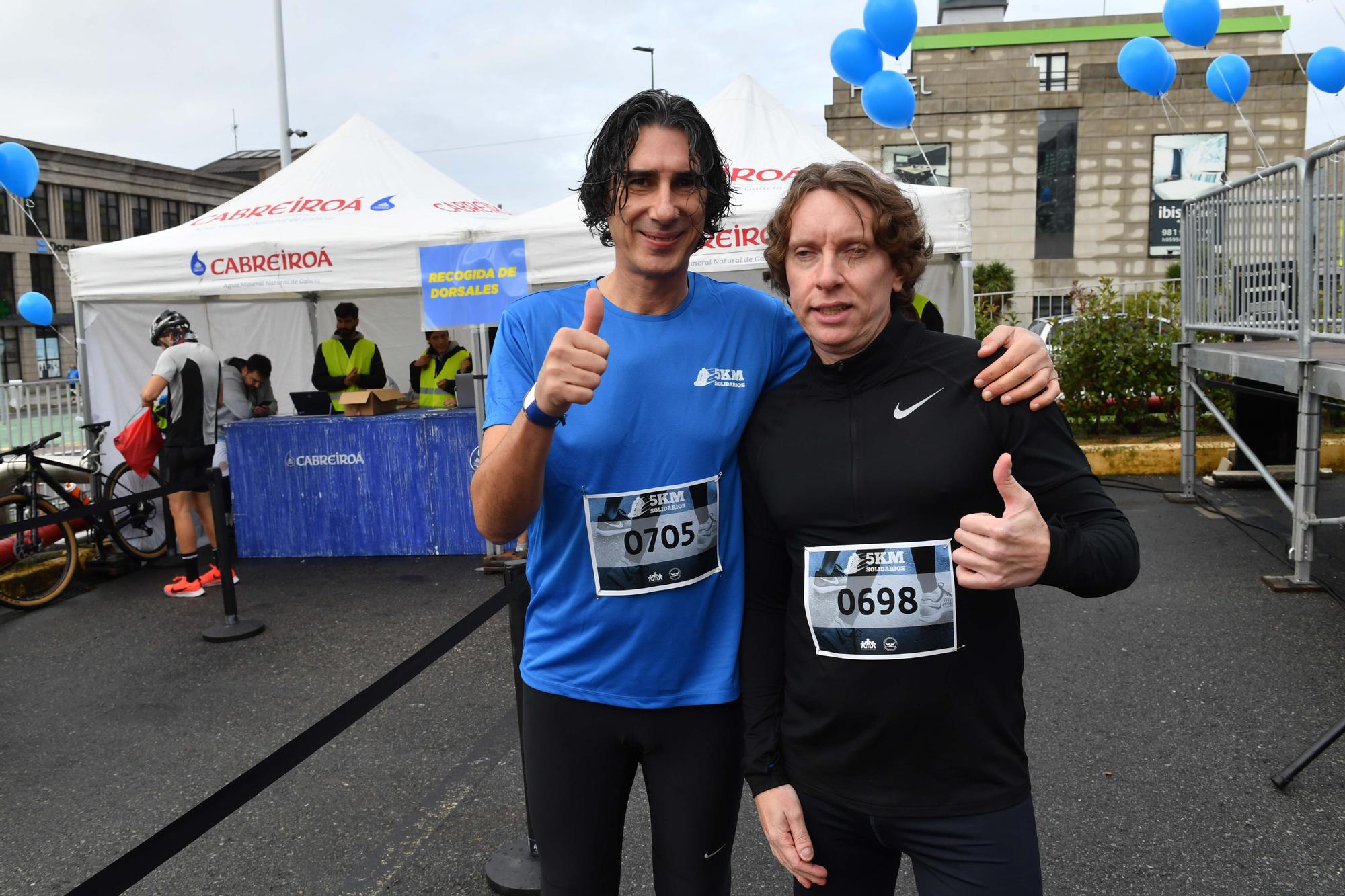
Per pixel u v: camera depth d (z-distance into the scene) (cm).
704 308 166
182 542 591
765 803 150
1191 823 280
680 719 164
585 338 131
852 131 2883
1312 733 330
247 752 369
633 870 273
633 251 157
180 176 5262
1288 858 260
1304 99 2697
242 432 674
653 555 158
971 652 135
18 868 295
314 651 480
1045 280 2869
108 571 646
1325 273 456
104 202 4966
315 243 635
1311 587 475
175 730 393
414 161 831
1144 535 592
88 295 672
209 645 497
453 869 280
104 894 135
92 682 452
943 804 135
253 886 277
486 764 346
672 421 157
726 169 164
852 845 147
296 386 966
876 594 137
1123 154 2800
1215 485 716
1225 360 591
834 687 140
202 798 335
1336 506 633
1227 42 3122
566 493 159
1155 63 728
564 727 165
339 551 674
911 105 704
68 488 690
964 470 134
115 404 757
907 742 136
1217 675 383
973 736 135
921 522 136
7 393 764
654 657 161
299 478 672
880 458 138
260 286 644
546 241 612
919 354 142
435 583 596
